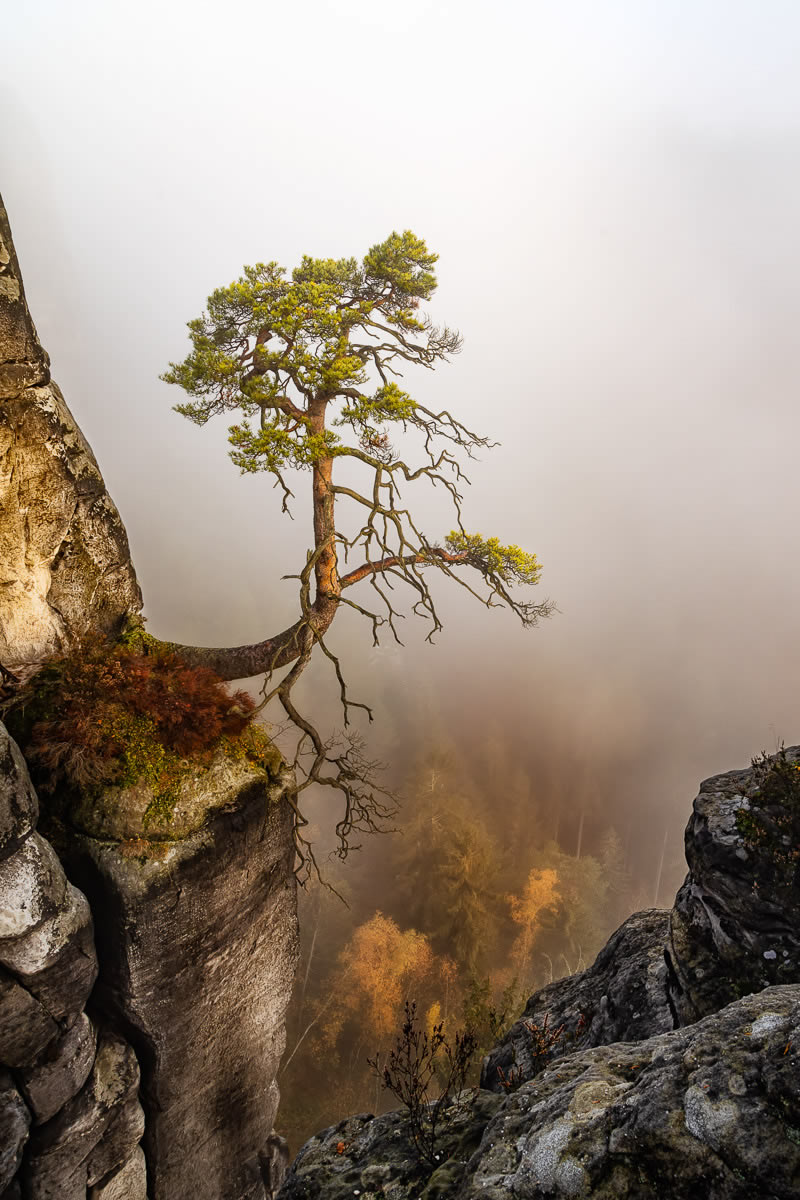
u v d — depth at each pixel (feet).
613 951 35.65
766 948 24.18
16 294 38.04
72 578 43.19
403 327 45.78
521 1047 32.89
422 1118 24.09
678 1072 16.62
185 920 36.32
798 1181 13.48
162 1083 37.19
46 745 35.55
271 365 43.32
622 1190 15.21
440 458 48.01
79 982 32.22
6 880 29.55
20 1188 32.48
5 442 38.75
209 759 38.81
